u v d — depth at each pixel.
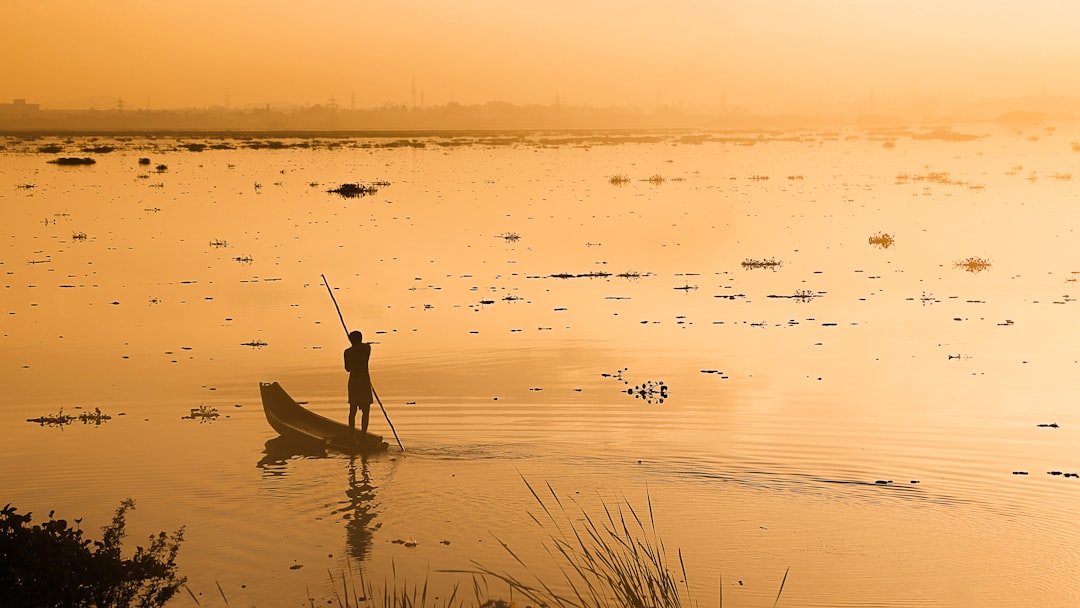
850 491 43.19
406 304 91.38
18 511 41.72
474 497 43.22
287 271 111.25
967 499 42.31
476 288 99.94
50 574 29.91
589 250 127.06
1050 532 38.66
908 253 122.19
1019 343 73.38
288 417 54.44
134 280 105.00
